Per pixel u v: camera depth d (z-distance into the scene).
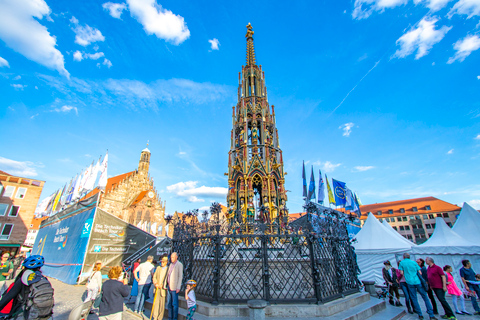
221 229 9.92
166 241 21.66
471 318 9.46
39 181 43.44
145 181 70.94
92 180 38.38
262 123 17.02
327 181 32.25
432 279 9.27
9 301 4.54
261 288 9.30
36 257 4.91
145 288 9.93
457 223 18.48
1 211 39.09
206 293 9.21
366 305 9.62
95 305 10.02
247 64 19.64
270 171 15.06
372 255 17.64
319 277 9.03
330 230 10.45
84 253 18.34
